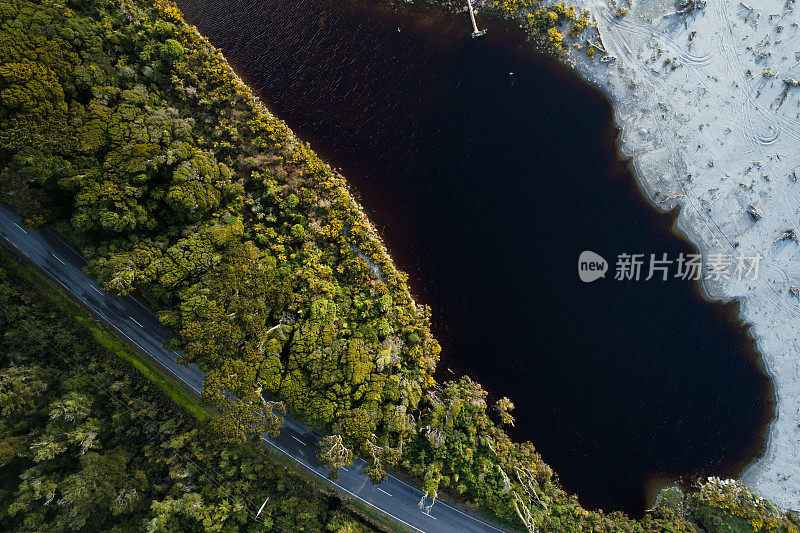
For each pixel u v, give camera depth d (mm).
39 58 39469
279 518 40719
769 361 48594
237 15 54562
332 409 40219
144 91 45156
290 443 45250
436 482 41531
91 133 39875
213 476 41406
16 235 45281
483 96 52469
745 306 49281
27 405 38719
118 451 40125
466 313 49281
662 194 50531
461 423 45250
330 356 41406
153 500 38531
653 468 47719
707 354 48844
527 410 48094
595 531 44188
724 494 45781
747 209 49781
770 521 44344
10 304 43094
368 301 46562
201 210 43281
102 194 39125
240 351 41188
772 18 50656
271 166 48781
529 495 44188
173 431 42438
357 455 41344
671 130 51031
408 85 52969
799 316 48750
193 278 41969
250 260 43062
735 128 50406
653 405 48250
